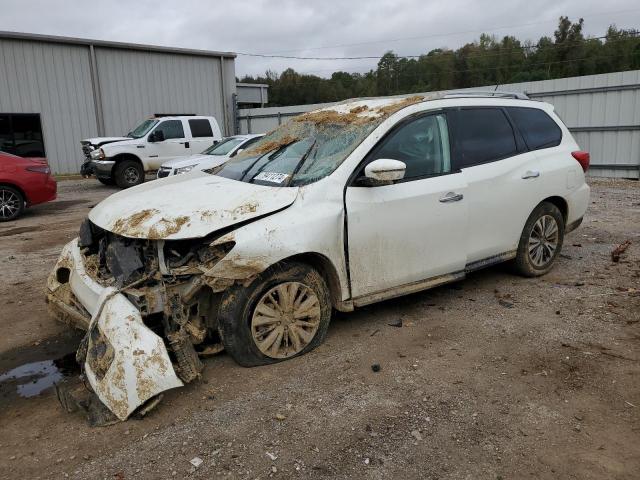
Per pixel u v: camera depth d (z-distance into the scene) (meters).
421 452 2.80
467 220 4.61
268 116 24.27
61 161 20.48
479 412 3.15
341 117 4.63
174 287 3.52
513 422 3.05
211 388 3.45
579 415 3.11
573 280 5.48
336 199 3.86
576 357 3.80
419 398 3.30
